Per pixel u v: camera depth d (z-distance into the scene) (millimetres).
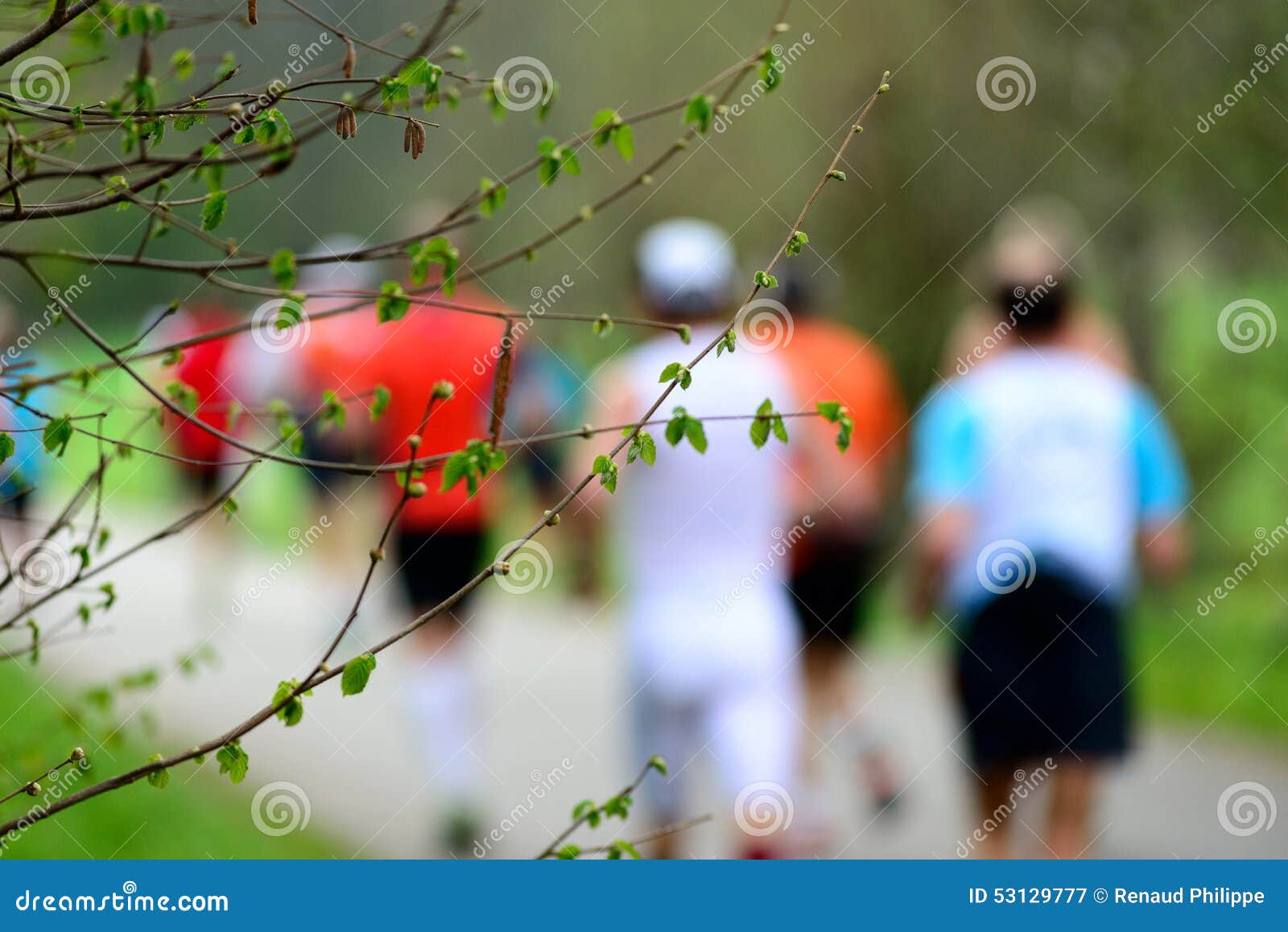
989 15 22984
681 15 26969
